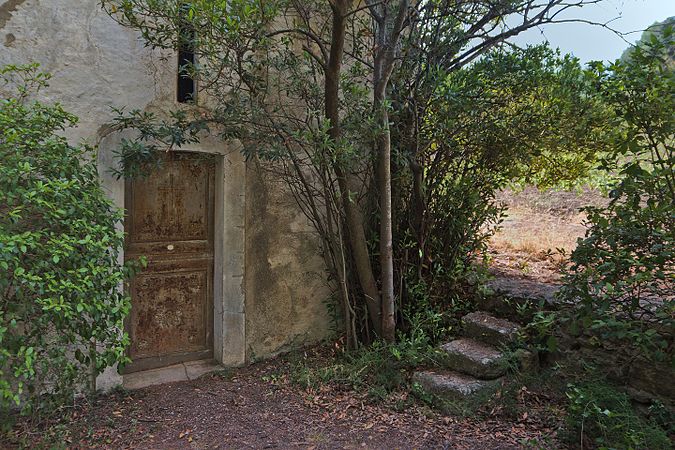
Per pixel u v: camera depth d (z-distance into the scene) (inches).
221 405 149.7
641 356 131.0
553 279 191.5
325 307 200.1
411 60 175.6
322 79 185.2
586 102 161.5
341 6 138.6
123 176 151.3
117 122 150.2
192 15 126.3
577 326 130.9
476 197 180.9
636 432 112.1
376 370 164.4
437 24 173.2
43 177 120.6
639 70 112.9
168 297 172.6
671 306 112.3
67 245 104.6
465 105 165.3
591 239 121.0
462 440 129.5
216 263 178.5
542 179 204.7
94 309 112.0
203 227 177.9
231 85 155.2
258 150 155.7
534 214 325.4
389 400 151.3
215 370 173.8
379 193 177.0
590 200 318.7
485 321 168.9
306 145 156.7
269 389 161.2
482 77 169.8
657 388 128.6
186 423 138.3
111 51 149.5
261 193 182.4
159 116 159.0
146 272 167.6
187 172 173.5
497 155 178.5
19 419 130.8
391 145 178.2
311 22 186.1
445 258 188.9
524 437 129.1
